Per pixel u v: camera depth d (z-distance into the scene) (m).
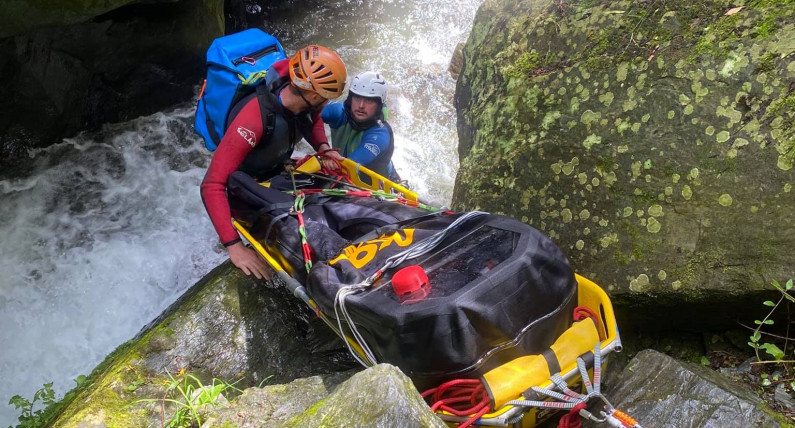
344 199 3.34
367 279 2.58
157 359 3.25
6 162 5.65
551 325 2.45
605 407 2.31
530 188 3.54
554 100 3.65
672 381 2.55
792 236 2.71
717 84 3.07
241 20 7.50
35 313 4.64
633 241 3.10
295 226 3.16
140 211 5.41
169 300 4.75
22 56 5.36
